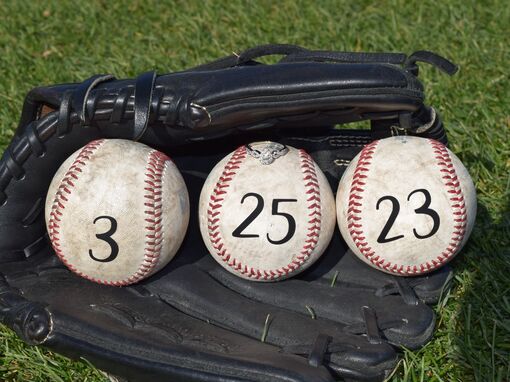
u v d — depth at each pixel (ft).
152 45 2.69
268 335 1.20
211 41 2.67
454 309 1.37
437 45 2.53
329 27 2.70
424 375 1.22
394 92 1.18
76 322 1.18
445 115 2.06
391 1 2.90
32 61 2.55
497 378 1.19
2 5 3.08
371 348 1.14
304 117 1.25
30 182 1.30
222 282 1.31
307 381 1.05
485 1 2.89
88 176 1.19
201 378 1.10
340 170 1.40
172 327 1.20
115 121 1.24
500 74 2.31
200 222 1.25
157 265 1.24
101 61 2.55
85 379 1.26
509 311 1.35
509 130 1.97
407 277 1.28
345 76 1.17
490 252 1.52
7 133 2.03
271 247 1.19
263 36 2.68
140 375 1.14
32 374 1.29
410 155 1.21
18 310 1.21
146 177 1.21
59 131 1.26
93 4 3.09
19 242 1.33
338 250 1.34
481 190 1.73
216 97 1.19
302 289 1.27
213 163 1.40
